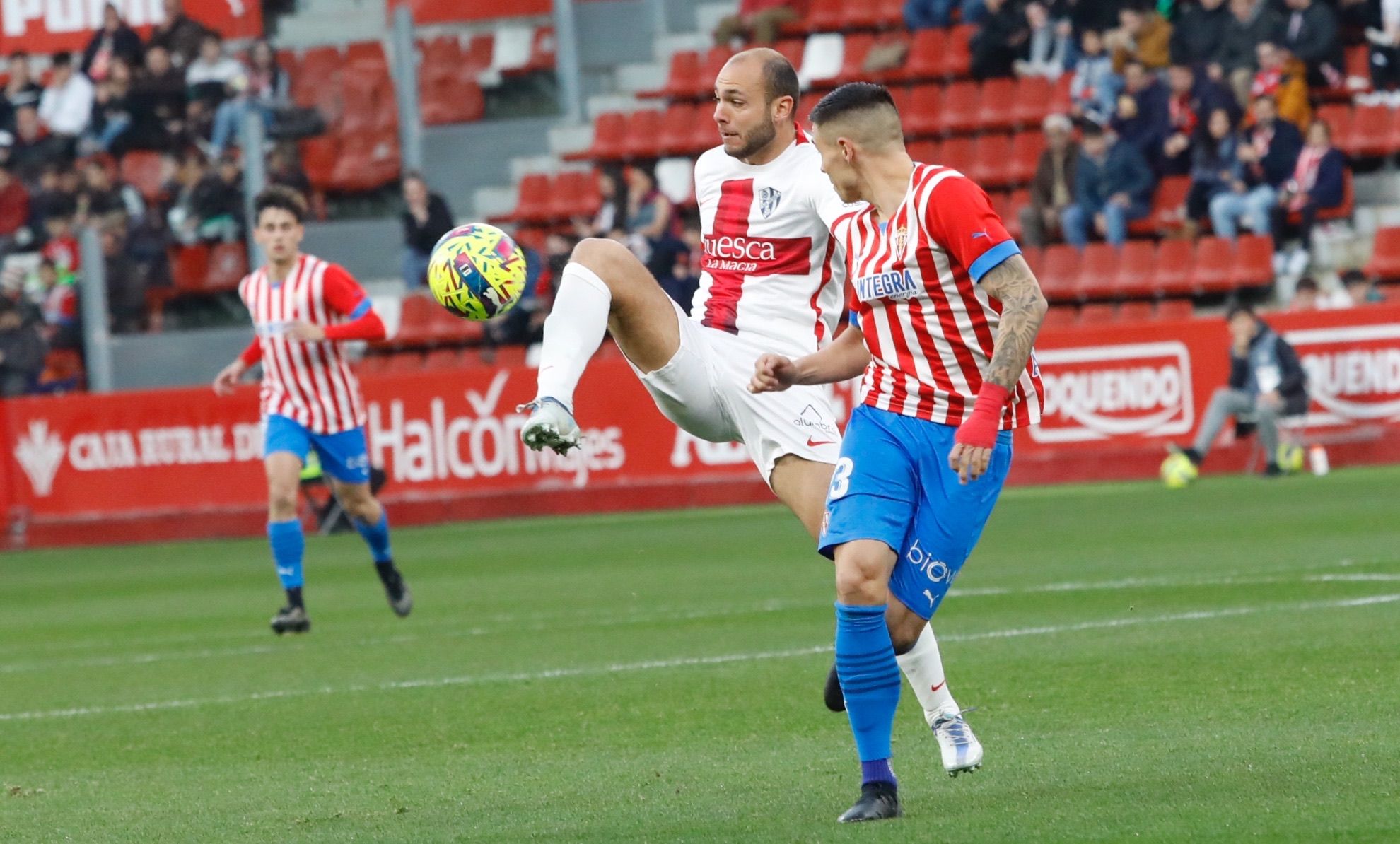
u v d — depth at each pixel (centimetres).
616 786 1812
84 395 6506
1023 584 3516
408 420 6334
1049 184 7019
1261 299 6838
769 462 2009
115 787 2011
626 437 6306
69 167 8281
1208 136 6906
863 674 1571
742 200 2031
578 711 2350
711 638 3045
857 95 1616
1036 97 7644
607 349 6819
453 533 5966
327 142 8531
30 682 3073
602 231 7388
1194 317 6216
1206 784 1617
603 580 4231
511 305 1991
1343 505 4750
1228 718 1973
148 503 6469
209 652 3353
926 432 1617
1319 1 7000
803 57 8150
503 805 1739
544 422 1775
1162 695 2161
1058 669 2423
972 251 1545
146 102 8425
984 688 2305
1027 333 1512
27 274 8150
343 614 3891
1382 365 5784
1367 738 1795
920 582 1625
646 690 2495
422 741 2200
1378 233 6750
